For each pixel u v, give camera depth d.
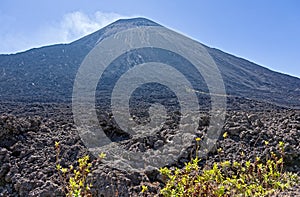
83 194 2.84
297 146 4.14
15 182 3.49
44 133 4.49
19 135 4.24
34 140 4.23
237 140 4.46
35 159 3.85
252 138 4.40
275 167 3.04
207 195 2.56
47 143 4.21
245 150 4.18
